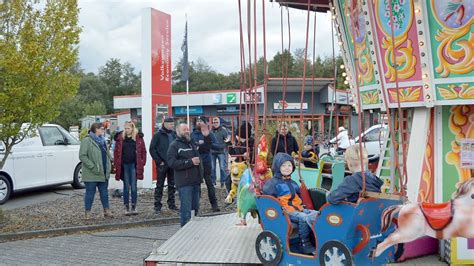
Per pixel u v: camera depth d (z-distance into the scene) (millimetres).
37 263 6695
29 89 8461
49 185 12844
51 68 8562
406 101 4707
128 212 9578
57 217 9523
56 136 13328
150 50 12992
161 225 9109
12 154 11680
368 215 3633
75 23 8977
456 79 4340
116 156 9617
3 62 8078
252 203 5180
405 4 4449
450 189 4605
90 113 56781
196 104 38781
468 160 4543
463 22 4195
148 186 12969
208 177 9742
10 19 8453
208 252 4453
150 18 12984
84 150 9023
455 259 3859
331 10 5828
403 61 4605
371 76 5031
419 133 4766
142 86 13062
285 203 4270
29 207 10719
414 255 4086
